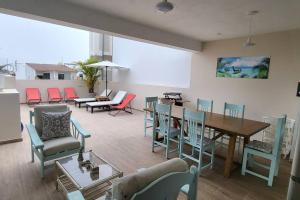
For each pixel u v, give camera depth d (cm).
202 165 315
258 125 296
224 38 492
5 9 254
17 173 264
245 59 464
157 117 386
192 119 288
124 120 589
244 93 472
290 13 296
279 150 277
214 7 284
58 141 271
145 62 753
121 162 313
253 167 315
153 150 359
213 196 237
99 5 301
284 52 404
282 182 274
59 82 869
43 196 220
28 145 357
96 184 189
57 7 290
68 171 209
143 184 106
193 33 451
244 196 239
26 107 718
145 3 286
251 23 357
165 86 664
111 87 925
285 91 407
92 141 402
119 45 880
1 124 356
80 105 796
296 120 342
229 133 270
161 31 434
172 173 108
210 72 535
